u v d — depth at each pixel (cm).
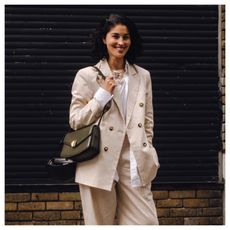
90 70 506
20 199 702
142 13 718
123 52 503
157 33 717
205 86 717
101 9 714
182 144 714
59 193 707
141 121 500
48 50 709
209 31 718
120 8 716
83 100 503
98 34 518
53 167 507
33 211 703
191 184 712
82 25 712
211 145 715
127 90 507
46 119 706
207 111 717
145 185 503
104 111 498
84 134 491
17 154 701
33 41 709
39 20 710
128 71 513
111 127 496
